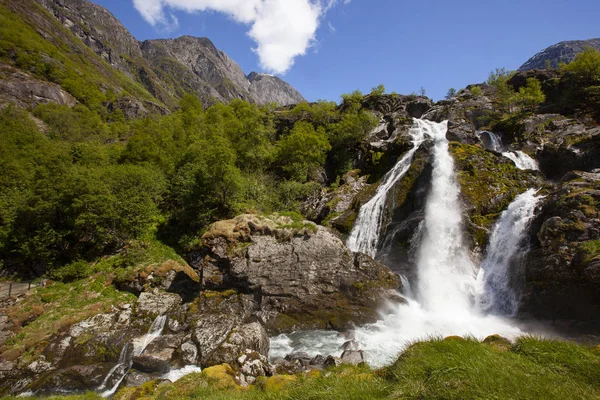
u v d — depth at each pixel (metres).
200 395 11.12
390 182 33.78
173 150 52.81
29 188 35.12
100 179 34.41
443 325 19.75
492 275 22.53
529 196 24.50
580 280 17.16
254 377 14.77
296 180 43.44
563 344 8.14
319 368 15.59
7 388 17.28
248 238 25.00
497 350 8.33
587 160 28.52
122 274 27.89
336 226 33.12
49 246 31.05
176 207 40.62
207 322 20.34
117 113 119.38
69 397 15.15
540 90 43.88
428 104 58.78
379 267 23.91
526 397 5.56
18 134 57.44
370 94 66.25
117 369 18.05
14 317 22.02
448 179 28.39
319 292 22.78
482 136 39.75
